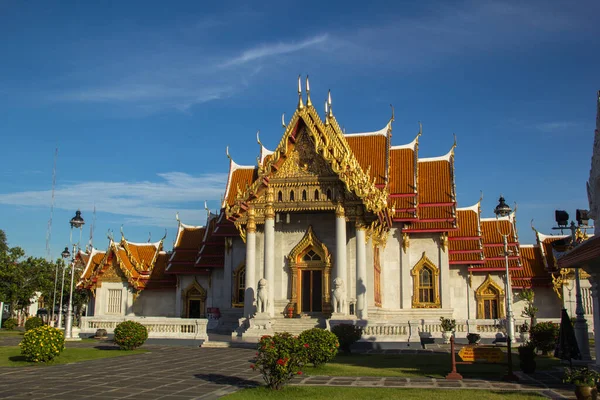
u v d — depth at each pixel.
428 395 17.22
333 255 42.88
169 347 35.09
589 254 18.31
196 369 23.66
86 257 76.88
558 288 54.03
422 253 51.28
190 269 58.59
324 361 23.47
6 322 62.69
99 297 59.44
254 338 38.69
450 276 55.53
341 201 41.38
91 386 18.83
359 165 47.28
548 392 18.00
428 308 49.41
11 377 21.03
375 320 39.38
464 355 22.17
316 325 39.75
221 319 51.12
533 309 47.34
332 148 41.62
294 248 43.44
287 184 42.34
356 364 26.23
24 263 65.94
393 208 48.12
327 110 43.56
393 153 54.16
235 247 52.62
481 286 55.28
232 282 51.91
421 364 26.23
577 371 16.06
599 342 19.88
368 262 42.12
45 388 18.38
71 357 27.89
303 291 43.34
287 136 42.31
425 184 53.81
